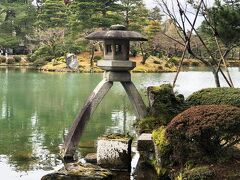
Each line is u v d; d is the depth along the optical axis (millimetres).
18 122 14227
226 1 11789
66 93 23172
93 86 27438
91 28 49812
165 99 9195
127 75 9461
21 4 62969
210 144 6977
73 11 51219
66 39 52219
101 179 7789
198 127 6621
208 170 6609
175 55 56969
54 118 15109
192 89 24500
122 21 50562
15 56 54656
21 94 22453
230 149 7348
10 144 10930
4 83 28734
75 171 7988
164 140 7461
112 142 8648
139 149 8352
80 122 9406
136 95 9531
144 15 51344
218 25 11633
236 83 28188
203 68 53156
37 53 52219
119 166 8594
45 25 53688
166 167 7516
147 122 9000
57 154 9883
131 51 50906
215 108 6883
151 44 54281
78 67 43906
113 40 9281
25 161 9312
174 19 12719
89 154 9469
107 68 9383
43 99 20516
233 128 6555
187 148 7074
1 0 62438
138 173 8047
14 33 61094
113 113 16234
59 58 48312
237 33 11539
